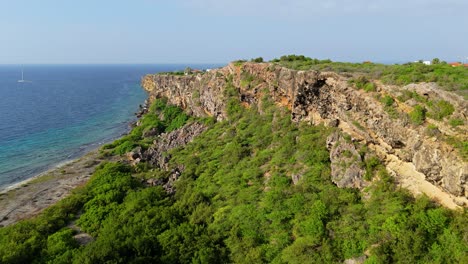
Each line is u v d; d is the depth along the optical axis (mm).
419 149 26047
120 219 36875
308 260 26281
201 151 53250
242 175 41062
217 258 29625
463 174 22578
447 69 32375
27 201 49438
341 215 29297
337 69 40438
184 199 40250
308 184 33750
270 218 31859
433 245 23406
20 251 31203
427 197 25891
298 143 40719
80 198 44281
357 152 31891
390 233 25094
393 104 29516
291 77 46781
